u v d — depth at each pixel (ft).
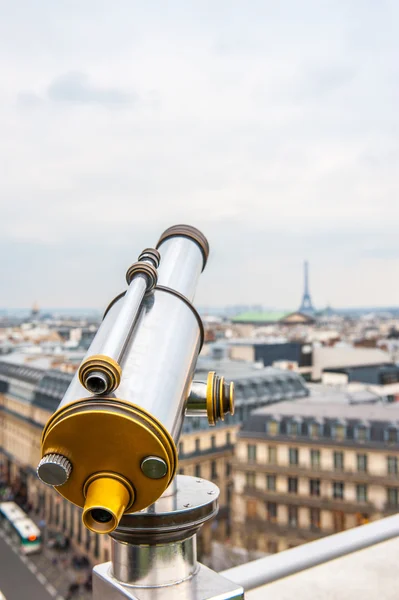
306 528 131.75
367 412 136.46
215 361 196.95
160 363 4.25
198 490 4.85
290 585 6.88
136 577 4.50
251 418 141.79
